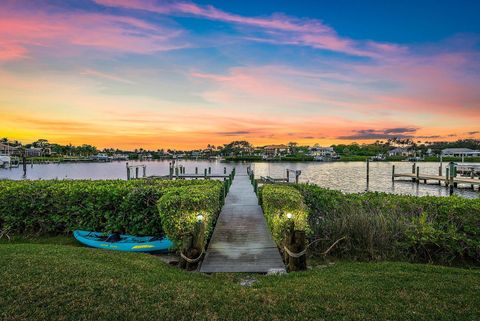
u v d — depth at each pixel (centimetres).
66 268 583
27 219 989
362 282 557
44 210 987
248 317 438
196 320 430
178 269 670
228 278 623
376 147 16038
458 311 446
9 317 427
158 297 490
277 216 780
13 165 8262
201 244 702
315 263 743
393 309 453
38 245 792
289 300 486
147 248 833
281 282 577
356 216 811
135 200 928
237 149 15012
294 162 11131
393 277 580
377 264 683
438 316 434
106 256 699
